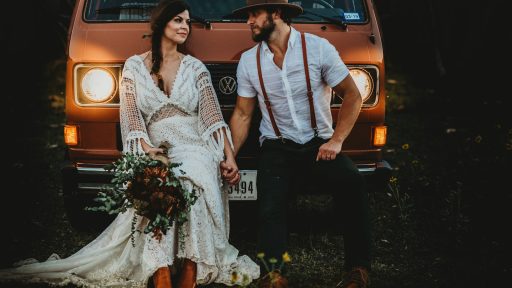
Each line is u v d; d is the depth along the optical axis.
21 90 10.05
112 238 4.07
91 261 4.01
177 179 3.74
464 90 10.04
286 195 3.77
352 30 4.57
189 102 4.12
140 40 4.37
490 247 4.64
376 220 5.18
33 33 11.48
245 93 3.97
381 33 4.70
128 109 4.05
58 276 3.96
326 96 3.91
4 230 4.86
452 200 5.35
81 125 4.36
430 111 9.15
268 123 3.95
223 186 4.20
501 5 10.40
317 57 3.81
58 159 6.83
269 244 3.62
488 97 9.55
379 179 4.52
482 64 10.59
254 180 4.31
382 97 4.48
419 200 5.64
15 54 11.27
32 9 11.27
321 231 4.91
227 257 4.06
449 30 11.00
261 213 3.69
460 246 4.66
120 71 4.31
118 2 4.68
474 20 10.58
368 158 4.51
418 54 11.73
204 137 4.08
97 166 4.36
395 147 7.50
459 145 7.48
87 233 4.82
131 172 3.74
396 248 4.63
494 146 7.28
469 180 6.18
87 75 4.32
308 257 4.41
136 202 3.65
